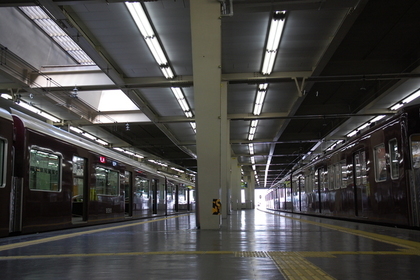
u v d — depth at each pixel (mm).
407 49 17516
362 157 13547
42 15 16375
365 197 13141
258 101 21172
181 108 22672
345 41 16609
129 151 37438
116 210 16625
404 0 13430
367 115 23812
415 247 6312
